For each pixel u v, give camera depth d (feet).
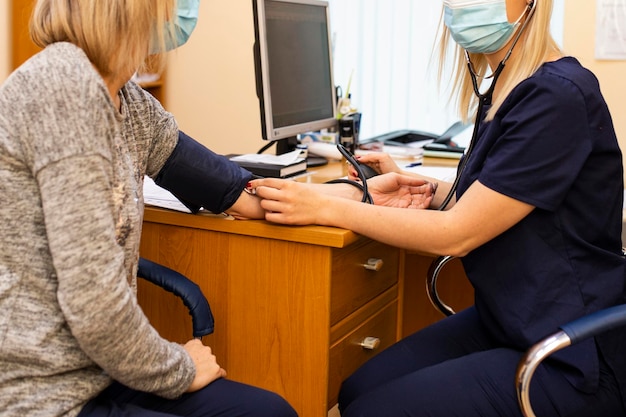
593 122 4.43
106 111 3.58
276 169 6.20
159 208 5.35
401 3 10.18
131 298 3.58
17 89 3.42
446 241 4.60
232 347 5.26
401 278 6.23
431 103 10.24
